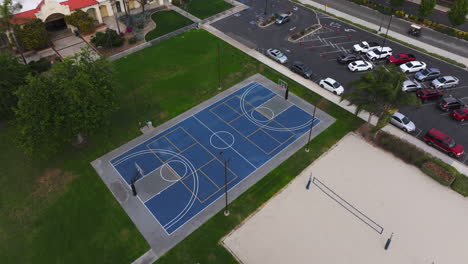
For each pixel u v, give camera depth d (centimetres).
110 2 6931
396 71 4056
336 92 5156
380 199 3812
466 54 6012
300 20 7069
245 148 4372
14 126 4559
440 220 3616
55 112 3750
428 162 4078
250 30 6725
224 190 3878
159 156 4262
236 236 3462
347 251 3356
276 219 3616
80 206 3716
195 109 4938
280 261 3275
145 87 5309
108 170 4088
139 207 3703
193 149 4353
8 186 3922
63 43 6350
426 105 5000
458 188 3847
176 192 3853
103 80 4075
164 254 3300
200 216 3628
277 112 4894
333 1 7756
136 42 6356
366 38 6506
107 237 3434
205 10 7381
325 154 4306
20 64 4612
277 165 4162
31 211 3672
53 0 6144
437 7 7406
